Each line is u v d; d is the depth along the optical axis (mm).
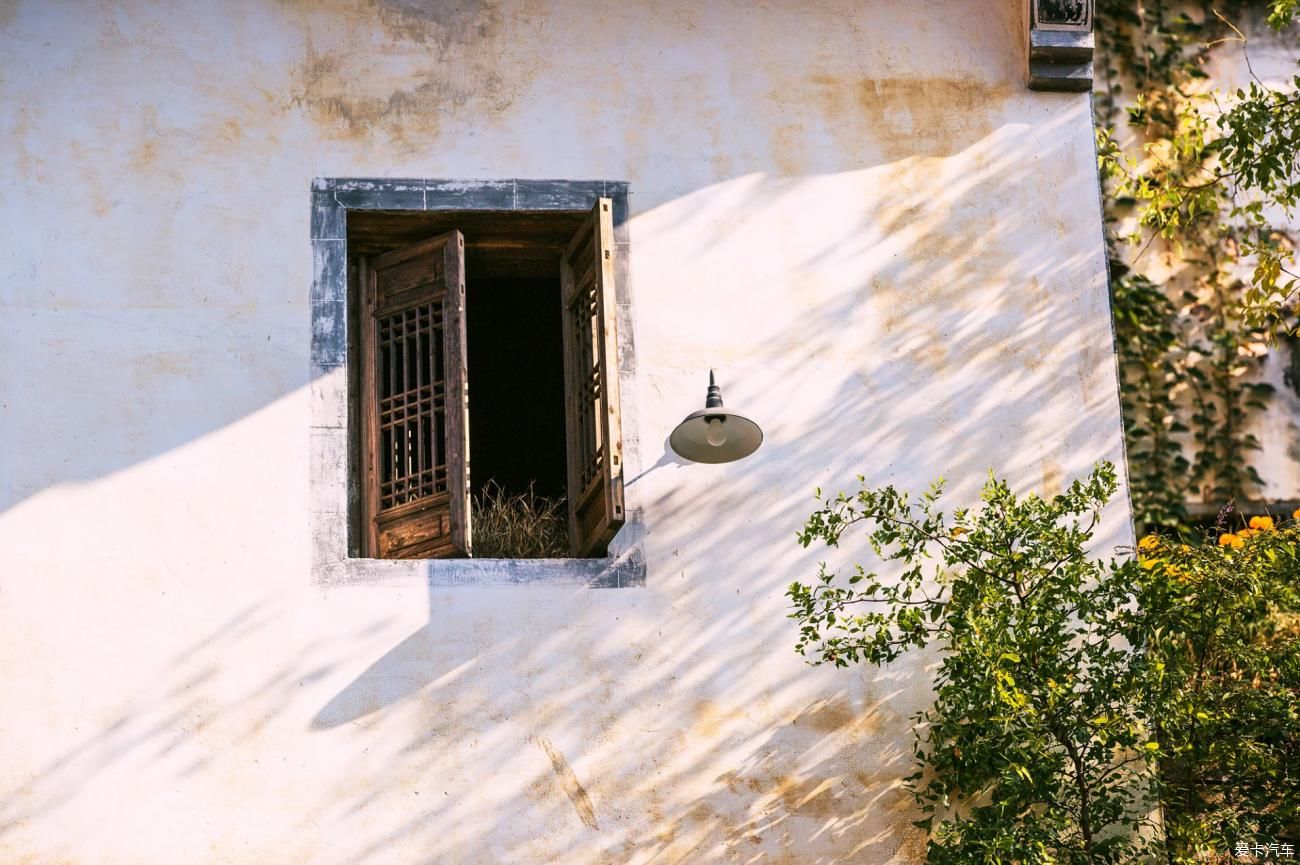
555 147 7672
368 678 6961
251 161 7512
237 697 6891
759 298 7605
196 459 7145
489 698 6992
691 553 7266
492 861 6828
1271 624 7258
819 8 8008
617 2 7895
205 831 6746
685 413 7430
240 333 7312
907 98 7941
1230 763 6840
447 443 7207
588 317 7504
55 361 7203
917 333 7652
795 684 7176
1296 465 9633
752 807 7020
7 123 7453
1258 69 10031
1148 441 9586
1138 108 9891
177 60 7598
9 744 6770
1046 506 6871
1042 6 7934
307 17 7707
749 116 7820
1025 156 7934
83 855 6684
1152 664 6684
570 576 7164
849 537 7363
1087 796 6734
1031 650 6641
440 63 7715
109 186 7426
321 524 7117
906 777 7125
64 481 7070
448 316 7324
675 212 7664
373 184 7527
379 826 6812
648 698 7074
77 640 6902
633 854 6910
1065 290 7789
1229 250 9805
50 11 7602
